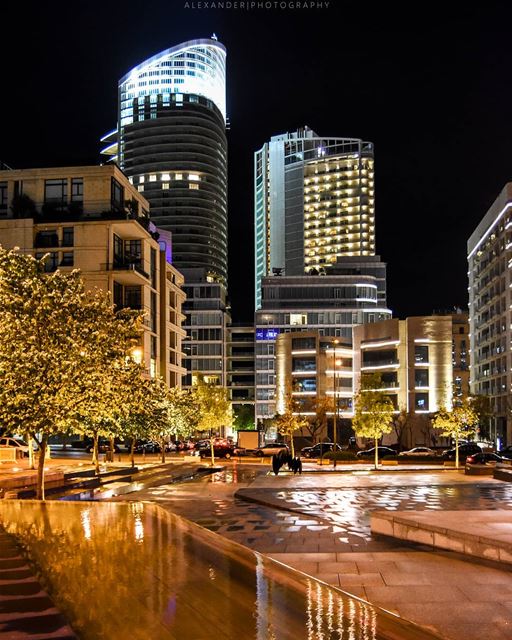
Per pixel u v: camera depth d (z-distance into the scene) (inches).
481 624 331.3
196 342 5561.0
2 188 2667.3
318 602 278.1
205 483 1331.2
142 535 416.8
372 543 574.6
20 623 241.1
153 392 1177.4
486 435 4037.9
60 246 2549.2
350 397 4434.1
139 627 239.8
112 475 1476.4
